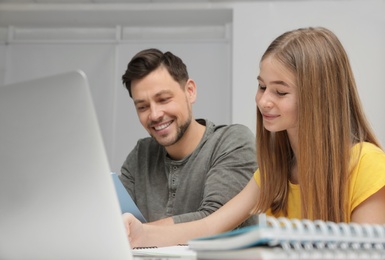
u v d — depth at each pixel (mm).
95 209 636
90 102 605
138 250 891
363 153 1069
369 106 3869
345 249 574
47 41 4238
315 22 3988
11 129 648
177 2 4023
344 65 1097
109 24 4305
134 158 1865
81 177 632
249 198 1306
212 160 1702
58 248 670
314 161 1052
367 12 3959
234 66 4004
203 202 1520
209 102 4082
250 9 4035
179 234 1187
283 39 1119
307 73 1064
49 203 657
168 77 1687
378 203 1041
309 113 1058
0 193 678
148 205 1761
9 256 702
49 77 612
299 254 547
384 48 3912
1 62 4254
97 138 614
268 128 1125
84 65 4207
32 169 653
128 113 4098
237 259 562
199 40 4141
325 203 1046
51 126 628
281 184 1234
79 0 4035
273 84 1098
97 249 651
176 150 1746
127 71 1715
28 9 4082
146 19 4199
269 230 538
